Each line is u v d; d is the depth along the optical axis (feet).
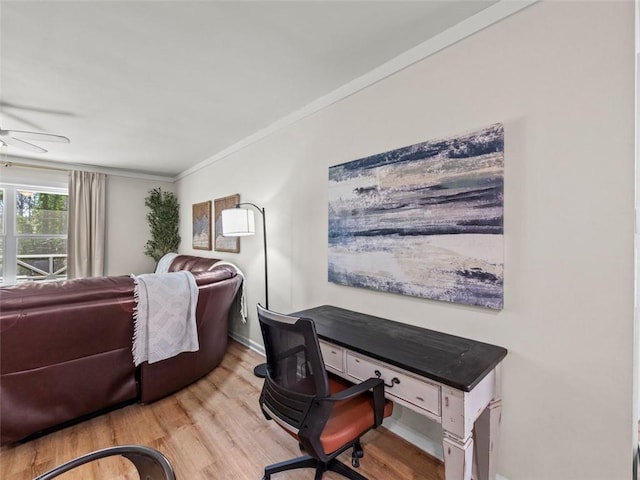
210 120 9.30
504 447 4.69
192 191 15.38
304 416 4.02
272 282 9.85
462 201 4.99
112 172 15.71
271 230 9.83
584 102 3.93
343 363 5.05
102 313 6.21
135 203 16.63
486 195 4.73
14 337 5.35
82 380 6.27
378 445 5.80
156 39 5.45
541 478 4.35
